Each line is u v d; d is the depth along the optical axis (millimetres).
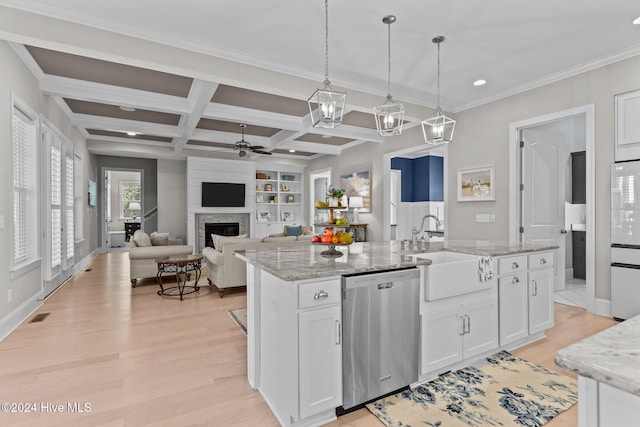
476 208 4668
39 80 3754
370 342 1879
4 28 2492
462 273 2285
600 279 3430
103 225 8359
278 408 1811
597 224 3436
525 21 2799
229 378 2230
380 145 6684
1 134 2873
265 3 2551
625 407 612
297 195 9883
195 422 1766
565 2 2543
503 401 1946
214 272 4531
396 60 3514
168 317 3451
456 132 4949
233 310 3707
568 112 3684
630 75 3217
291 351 1680
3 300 2918
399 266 1987
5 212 2945
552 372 2291
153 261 4863
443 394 2023
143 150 7449
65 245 4836
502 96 4340
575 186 5445
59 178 4543
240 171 8484
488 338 2475
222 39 3096
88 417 1786
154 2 2529
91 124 5402
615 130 3299
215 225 8297
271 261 2068
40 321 3299
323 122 2457
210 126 6195
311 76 3822
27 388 2066
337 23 2840
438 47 3238
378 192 6758
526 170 4238
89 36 2762
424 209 8133
